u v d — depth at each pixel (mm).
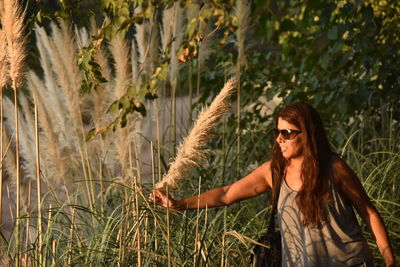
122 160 9375
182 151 5750
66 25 9242
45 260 6707
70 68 9305
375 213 5938
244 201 9000
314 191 5875
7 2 6574
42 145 8961
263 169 6570
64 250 7215
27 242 7004
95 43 8359
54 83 9562
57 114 9602
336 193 5914
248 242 7828
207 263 6574
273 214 6371
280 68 12617
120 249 6344
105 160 9641
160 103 10570
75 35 9375
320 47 11422
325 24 10977
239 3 10117
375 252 8180
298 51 12578
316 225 5922
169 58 9727
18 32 6617
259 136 11789
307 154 5910
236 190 6551
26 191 8836
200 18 9070
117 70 9430
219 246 7453
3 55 6672
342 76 12203
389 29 11828
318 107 12023
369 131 11086
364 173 9773
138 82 9828
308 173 5891
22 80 6770
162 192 6352
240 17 10211
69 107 9422
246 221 8547
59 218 8461
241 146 11117
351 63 11656
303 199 5914
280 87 12594
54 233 8148
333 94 11383
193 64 11664
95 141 9789
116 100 9125
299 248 6098
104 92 9625
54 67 9352
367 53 11352
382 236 5895
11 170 8422
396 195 9211
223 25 10039
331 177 5914
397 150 10375
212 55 12125
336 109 11695
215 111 5629
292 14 12664
